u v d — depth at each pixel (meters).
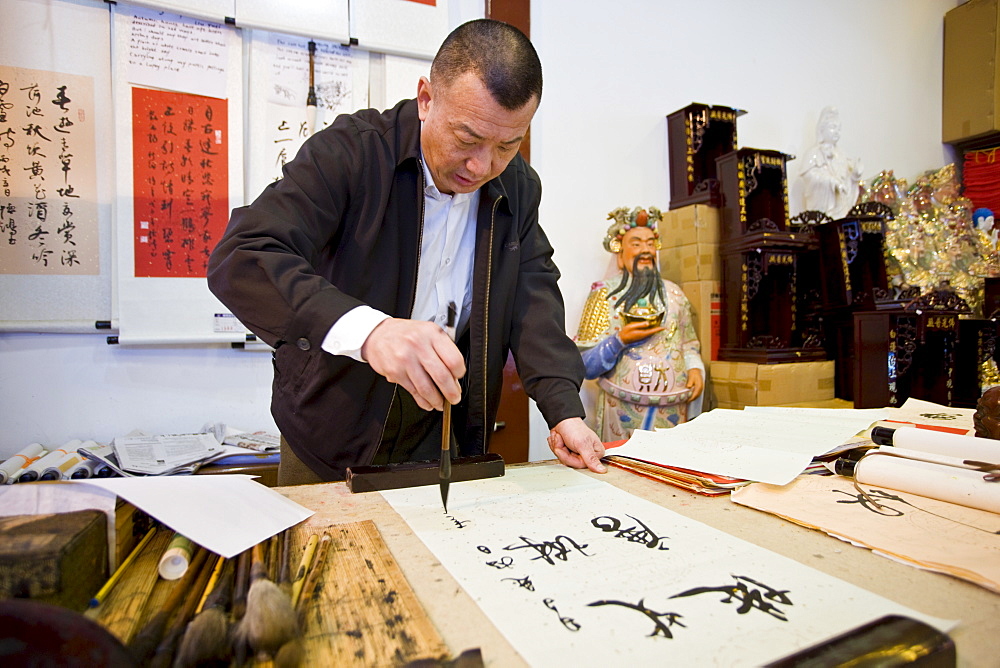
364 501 0.79
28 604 0.35
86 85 1.71
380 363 0.73
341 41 1.91
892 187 2.56
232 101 1.83
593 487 0.86
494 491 0.84
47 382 1.72
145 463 1.56
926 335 2.10
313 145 1.01
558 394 1.08
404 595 0.51
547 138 2.24
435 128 0.94
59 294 1.71
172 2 1.72
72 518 0.55
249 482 0.78
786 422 1.13
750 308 2.17
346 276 1.06
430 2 2.03
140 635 0.44
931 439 0.86
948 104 3.18
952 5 3.22
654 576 0.56
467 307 1.24
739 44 2.64
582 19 2.29
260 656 0.42
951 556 0.58
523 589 0.53
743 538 0.65
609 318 2.03
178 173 1.78
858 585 0.54
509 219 1.18
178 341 1.79
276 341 0.83
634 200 2.41
